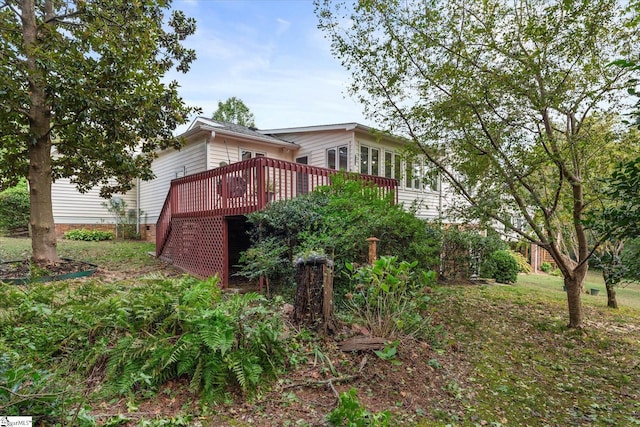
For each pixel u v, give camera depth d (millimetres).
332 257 4902
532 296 7707
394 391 2840
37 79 6254
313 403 2570
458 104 4832
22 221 12859
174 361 2662
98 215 14656
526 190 5328
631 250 3305
